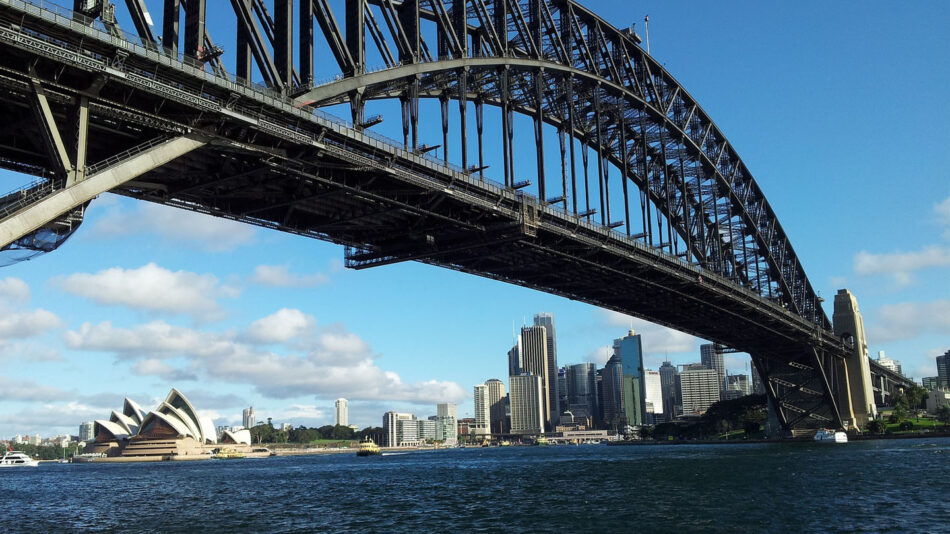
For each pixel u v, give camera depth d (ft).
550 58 291.38
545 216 258.78
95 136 168.96
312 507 193.77
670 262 319.27
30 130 157.17
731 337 482.28
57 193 133.08
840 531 132.26
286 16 188.03
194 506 207.82
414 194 220.64
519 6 272.31
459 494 217.77
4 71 134.00
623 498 189.47
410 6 230.68
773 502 173.06
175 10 169.99
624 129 321.32
